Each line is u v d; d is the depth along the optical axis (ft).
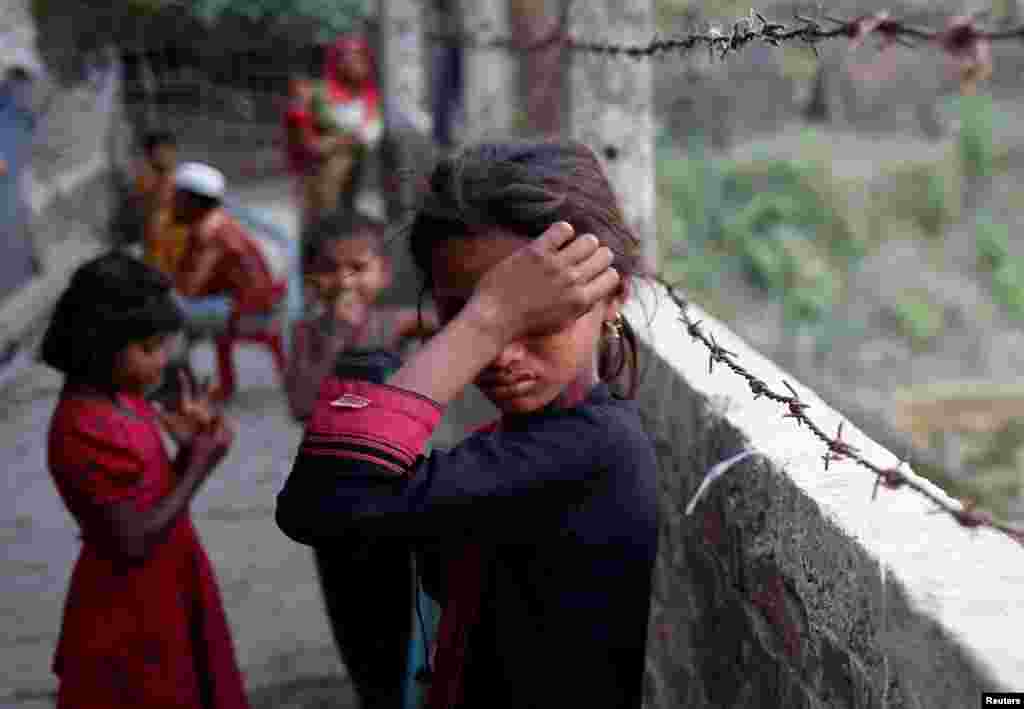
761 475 5.06
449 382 3.85
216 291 17.15
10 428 16.99
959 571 3.81
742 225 64.54
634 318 7.45
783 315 64.49
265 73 43.21
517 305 3.85
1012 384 58.49
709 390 5.94
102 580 7.13
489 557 4.28
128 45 42.32
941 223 66.39
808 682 4.63
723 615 5.69
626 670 4.35
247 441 16.08
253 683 10.07
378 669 6.14
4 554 12.76
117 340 6.73
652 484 4.30
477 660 4.39
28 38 31.94
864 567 4.06
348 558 5.74
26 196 25.00
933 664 3.54
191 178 16.67
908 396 56.34
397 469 3.79
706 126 63.62
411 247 4.25
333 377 4.46
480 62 21.53
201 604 7.60
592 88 9.18
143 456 6.98
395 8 24.73
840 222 65.31
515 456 3.98
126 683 7.18
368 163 25.53
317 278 10.21
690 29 5.41
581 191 4.06
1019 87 65.98
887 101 64.64
